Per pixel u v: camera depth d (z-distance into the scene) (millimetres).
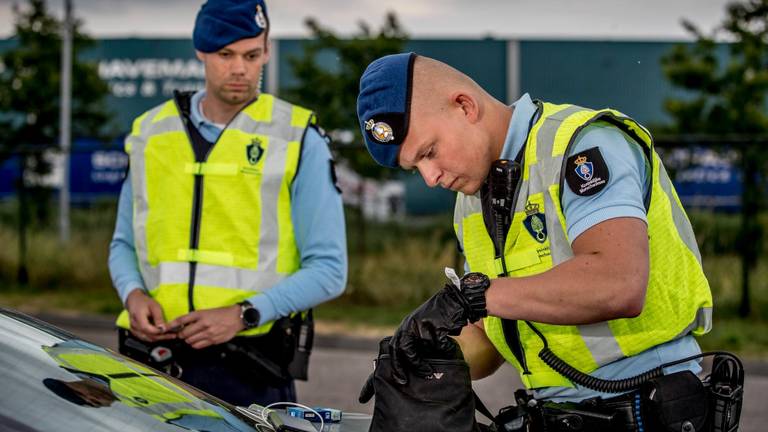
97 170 20250
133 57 22500
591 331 2385
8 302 11727
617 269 2119
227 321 3369
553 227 2312
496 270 2447
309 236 3547
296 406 2570
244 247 3498
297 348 3549
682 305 2365
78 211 14891
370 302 11344
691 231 2467
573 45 21594
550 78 21594
